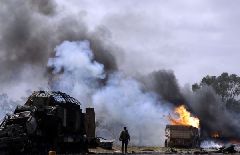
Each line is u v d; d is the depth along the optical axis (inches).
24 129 1156.5
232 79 4618.6
